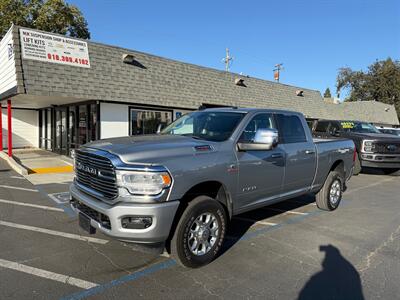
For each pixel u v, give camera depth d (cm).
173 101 1398
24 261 408
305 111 2097
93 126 1291
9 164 1227
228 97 1641
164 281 364
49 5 2672
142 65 1344
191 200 389
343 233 534
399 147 1154
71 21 2870
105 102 1252
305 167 570
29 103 1498
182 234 368
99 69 1210
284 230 545
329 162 641
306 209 688
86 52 1186
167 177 344
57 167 1155
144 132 1382
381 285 362
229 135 443
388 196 843
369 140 1159
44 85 1066
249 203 468
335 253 450
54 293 335
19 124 1875
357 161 1181
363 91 5716
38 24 2656
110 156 353
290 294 341
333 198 673
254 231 538
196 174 372
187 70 1509
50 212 623
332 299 333
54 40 1111
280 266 407
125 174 336
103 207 348
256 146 424
